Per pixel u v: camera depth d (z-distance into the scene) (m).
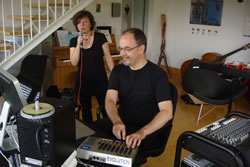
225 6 5.00
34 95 2.62
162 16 5.87
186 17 5.71
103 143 1.30
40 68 2.67
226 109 3.99
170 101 1.67
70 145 1.10
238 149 1.22
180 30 5.89
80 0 4.17
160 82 1.68
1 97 1.53
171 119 1.75
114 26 5.26
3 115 1.21
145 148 1.72
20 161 1.11
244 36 4.81
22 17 3.51
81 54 2.51
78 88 2.61
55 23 3.78
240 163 1.16
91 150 1.23
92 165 1.19
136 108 1.76
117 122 1.58
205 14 5.34
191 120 3.51
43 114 0.95
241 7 4.76
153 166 2.40
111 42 4.89
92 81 2.58
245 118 1.63
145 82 1.71
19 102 1.12
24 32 3.66
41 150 0.98
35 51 4.23
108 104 1.76
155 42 6.13
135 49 1.60
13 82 1.10
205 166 1.35
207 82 3.45
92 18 2.49
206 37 5.43
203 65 3.05
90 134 1.46
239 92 3.23
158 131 1.78
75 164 1.14
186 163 1.41
